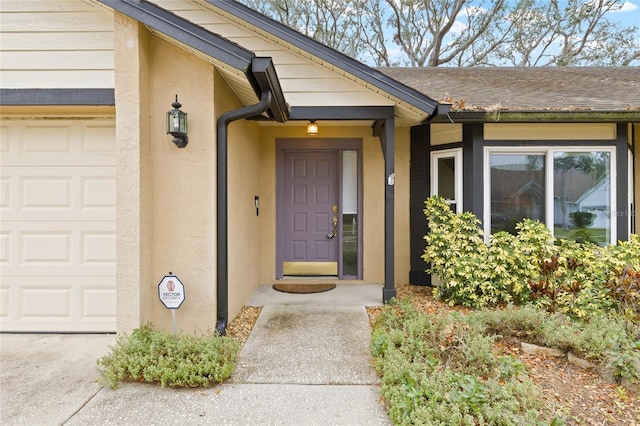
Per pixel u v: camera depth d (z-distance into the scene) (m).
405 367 2.38
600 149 4.64
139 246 3.05
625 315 3.25
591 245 4.37
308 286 5.29
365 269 5.60
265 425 2.08
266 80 3.04
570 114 4.29
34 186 3.46
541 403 2.17
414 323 3.02
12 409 2.23
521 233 4.35
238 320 3.83
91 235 3.46
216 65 3.18
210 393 2.40
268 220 5.57
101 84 3.17
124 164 3.04
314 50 4.00
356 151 5.68
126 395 2.38
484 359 2.52
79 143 3.46
